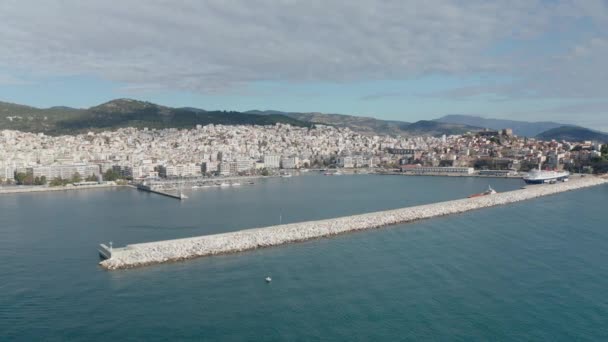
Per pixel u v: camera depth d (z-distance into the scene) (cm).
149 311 13775
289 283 15925
